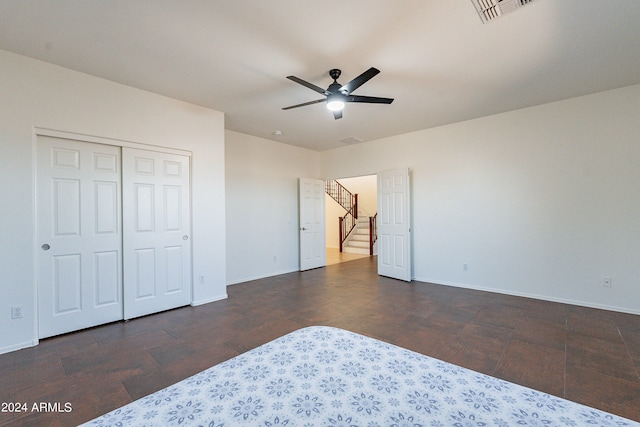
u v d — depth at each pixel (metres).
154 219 3.59
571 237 3.82
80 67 2.92
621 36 2.44
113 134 3.22
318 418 1.25
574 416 1.24
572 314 3.43
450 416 1.25
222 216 4.21
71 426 1.67
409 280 5.20
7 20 2.20
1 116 2.60
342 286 4.91
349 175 6.26
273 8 2.11
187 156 3.88
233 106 3.96
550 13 2.16
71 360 2.44
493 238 4.44
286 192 6.13
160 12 2.13
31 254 2.74
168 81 3.23
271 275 5.79
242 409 1.31
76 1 2.01
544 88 3.47
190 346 2.69
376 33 2.40
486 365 2.30
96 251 3.18
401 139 5.42
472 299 4.09
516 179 4.22
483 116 4.46
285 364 1.72
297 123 4.72
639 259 3.40
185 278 3.86
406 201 5.22
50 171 2.90
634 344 2.63
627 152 3.46
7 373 2.24
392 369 1.66
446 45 2.57
